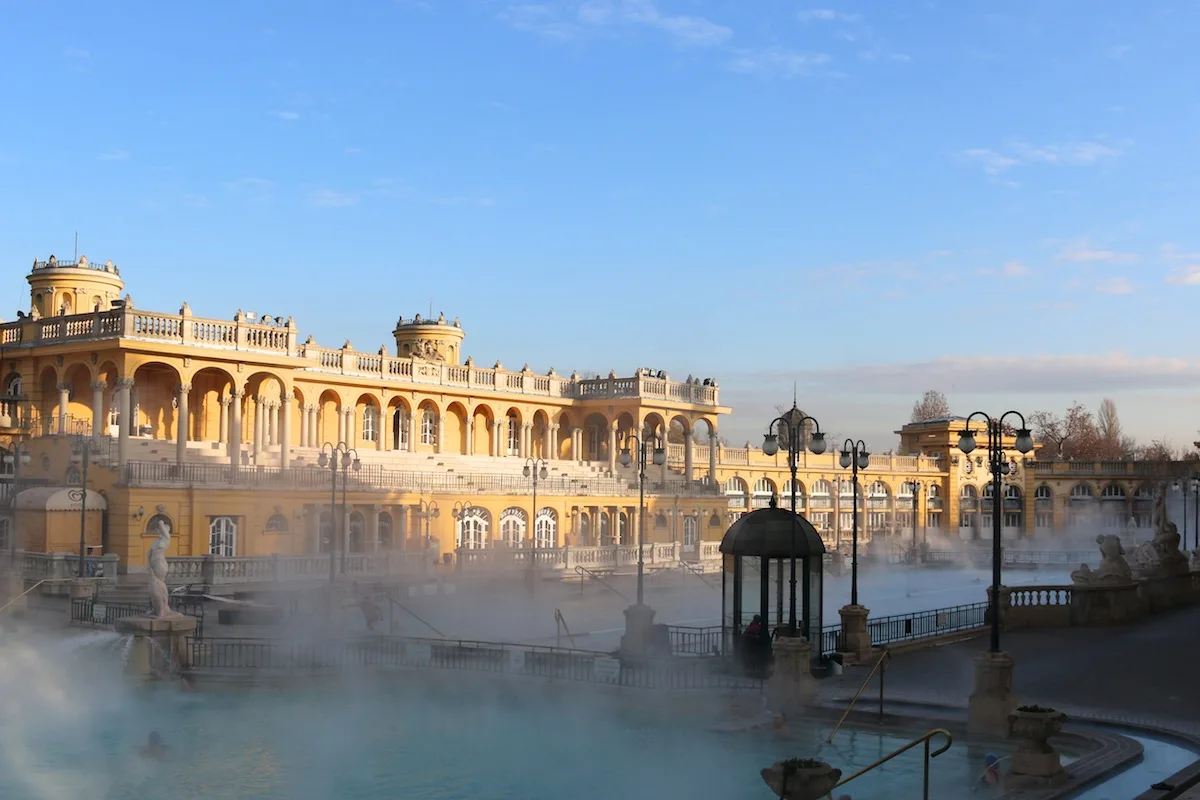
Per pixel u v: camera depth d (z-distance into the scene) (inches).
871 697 1052.5
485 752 902.4
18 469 1937.7
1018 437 1028.5
